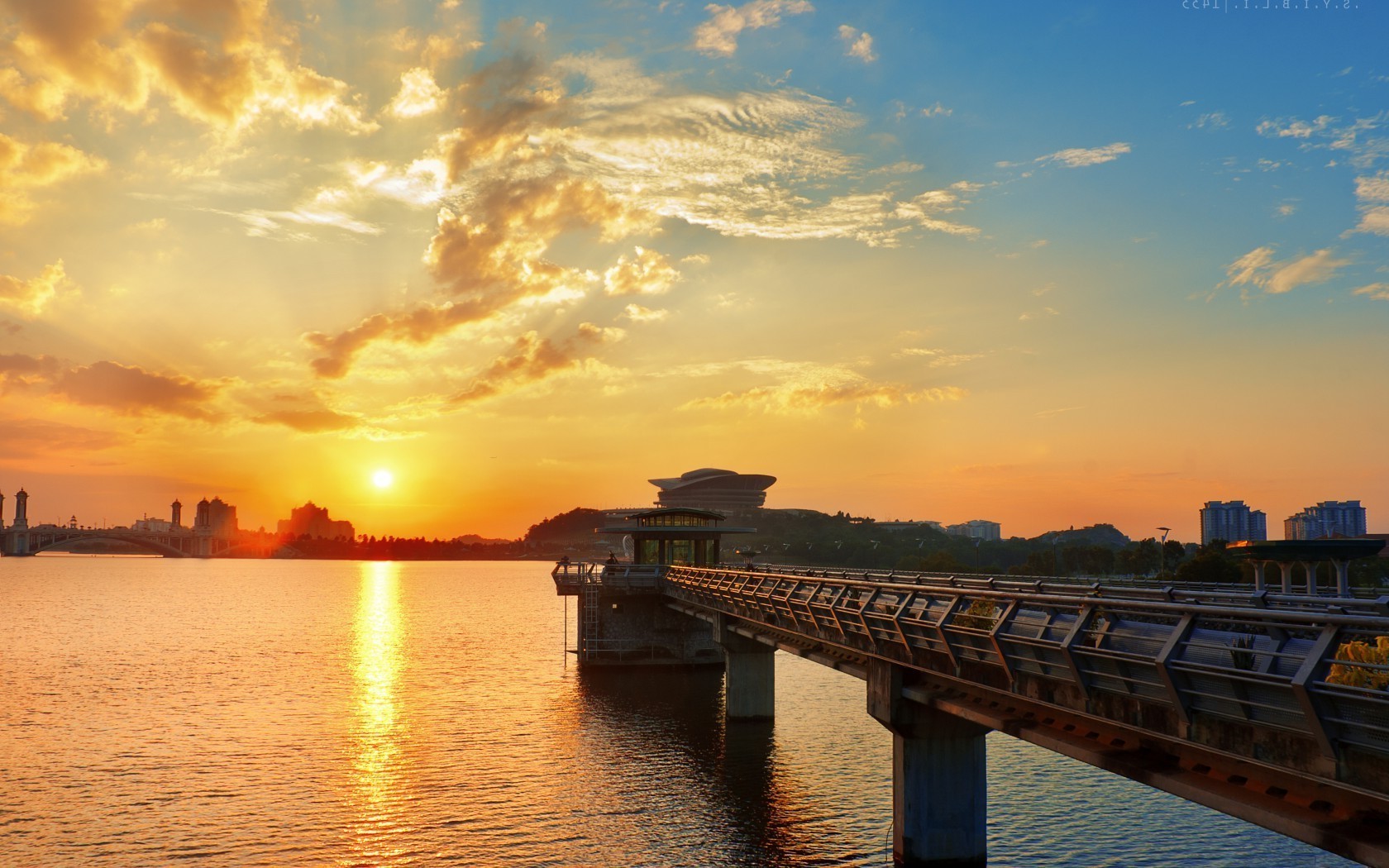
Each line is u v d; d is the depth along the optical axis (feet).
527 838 114.32
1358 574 175.32
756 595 140.26
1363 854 44.73
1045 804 123.44
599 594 254.68
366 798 131.85
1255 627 62.13
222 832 117.60
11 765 152.25
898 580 123.03
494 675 253.44
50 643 346.33
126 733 176.45
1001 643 72.33
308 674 258.16
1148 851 106.01
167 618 475.72
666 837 114.62
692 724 182.29
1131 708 59.47
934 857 98.22
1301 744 47.19
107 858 108.47
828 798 130.41
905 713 98.43
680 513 287.48
